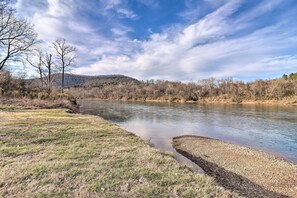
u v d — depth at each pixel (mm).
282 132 20828
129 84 112688
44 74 37969
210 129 22578
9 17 24547
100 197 4402
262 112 39188
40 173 5418
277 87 68625
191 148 14508
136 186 4938
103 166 6043
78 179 5156
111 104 61406
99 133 10789
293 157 13062
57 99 29016
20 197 4285
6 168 5652
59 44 37719
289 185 8477
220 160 11828
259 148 15234
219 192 4961
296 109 44500
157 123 25656
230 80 89125
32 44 27625
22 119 13336
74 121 14078
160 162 6707
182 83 101812
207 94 85375
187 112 39562
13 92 26828
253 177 9258
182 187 5004
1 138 8617
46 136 9375
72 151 7391
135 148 8266
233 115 34656
